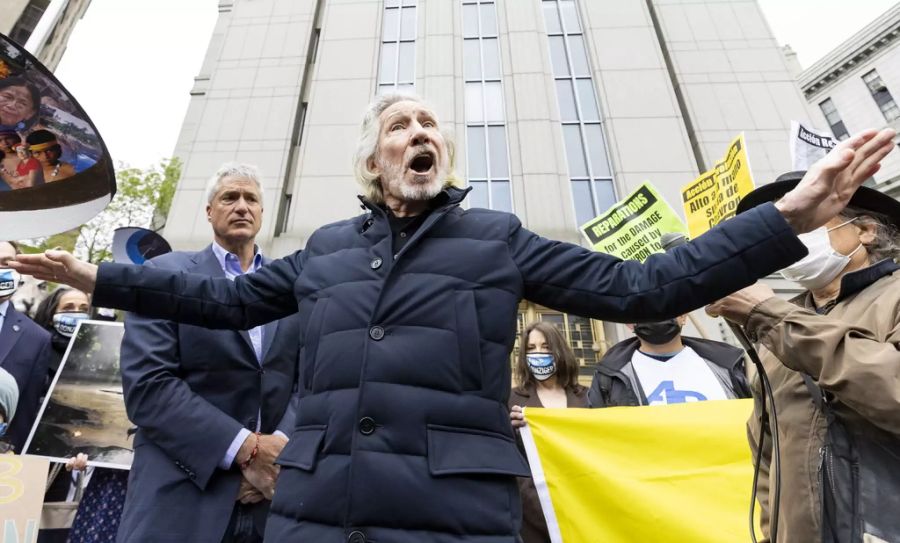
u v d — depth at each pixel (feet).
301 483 3.74
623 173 33.24
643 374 10.04
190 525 5.86
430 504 3.41
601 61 37.76
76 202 5.16
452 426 3.70
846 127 82.48
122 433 9.54
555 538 7.84
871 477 4.00
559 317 28.32
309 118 36.55
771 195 4.95
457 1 41.88
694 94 36.65
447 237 4.57
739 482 7.67
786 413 4.90
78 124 5.06
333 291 4.47
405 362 3.84
